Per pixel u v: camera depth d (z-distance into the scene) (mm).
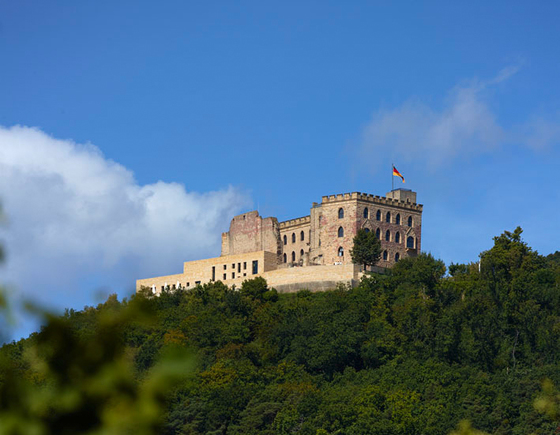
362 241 169375
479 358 145375
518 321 152875
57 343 11734
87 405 11422
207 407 127250
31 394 11234
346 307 160000
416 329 149500
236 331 157125
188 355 12055
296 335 154500
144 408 11398
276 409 129375
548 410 25312
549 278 166750
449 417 124562
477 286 162500
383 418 124000
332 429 124562
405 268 168375
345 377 143875
